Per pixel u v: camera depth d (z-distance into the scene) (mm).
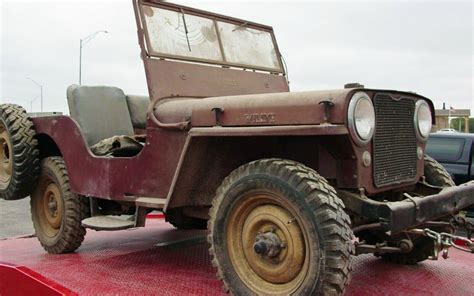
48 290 2729
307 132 2562
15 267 2924
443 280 3287
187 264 3723
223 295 2967
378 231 3105
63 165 4219
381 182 2887
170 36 3768
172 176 3350
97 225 3701
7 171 4570
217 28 4137
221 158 3184
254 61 4320
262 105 2812
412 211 2637
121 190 3660
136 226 3518
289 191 2541
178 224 4980
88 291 3045
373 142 2816
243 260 2828
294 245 2584
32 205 4520
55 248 4168
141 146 4062
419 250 3523
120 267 3645
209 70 3891
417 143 3270
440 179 3498
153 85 3520
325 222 2422
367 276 3379
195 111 3145
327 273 2396
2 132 4570
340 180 2783
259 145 3117
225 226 2836
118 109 4703
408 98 3150
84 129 4348
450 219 3266
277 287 2676
